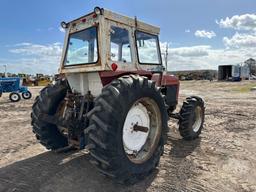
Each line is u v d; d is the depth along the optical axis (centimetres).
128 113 304
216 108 975
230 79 3609
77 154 399
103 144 265
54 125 394
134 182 300
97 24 326
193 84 3034
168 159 388
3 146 454
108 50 326
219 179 323
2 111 885
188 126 478
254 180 322
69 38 379
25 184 301
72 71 360
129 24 360
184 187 299
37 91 1909
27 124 657
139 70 378
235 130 593
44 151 421
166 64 459
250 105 1078
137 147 319
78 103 349
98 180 312
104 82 337
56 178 317
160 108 337
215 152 426
